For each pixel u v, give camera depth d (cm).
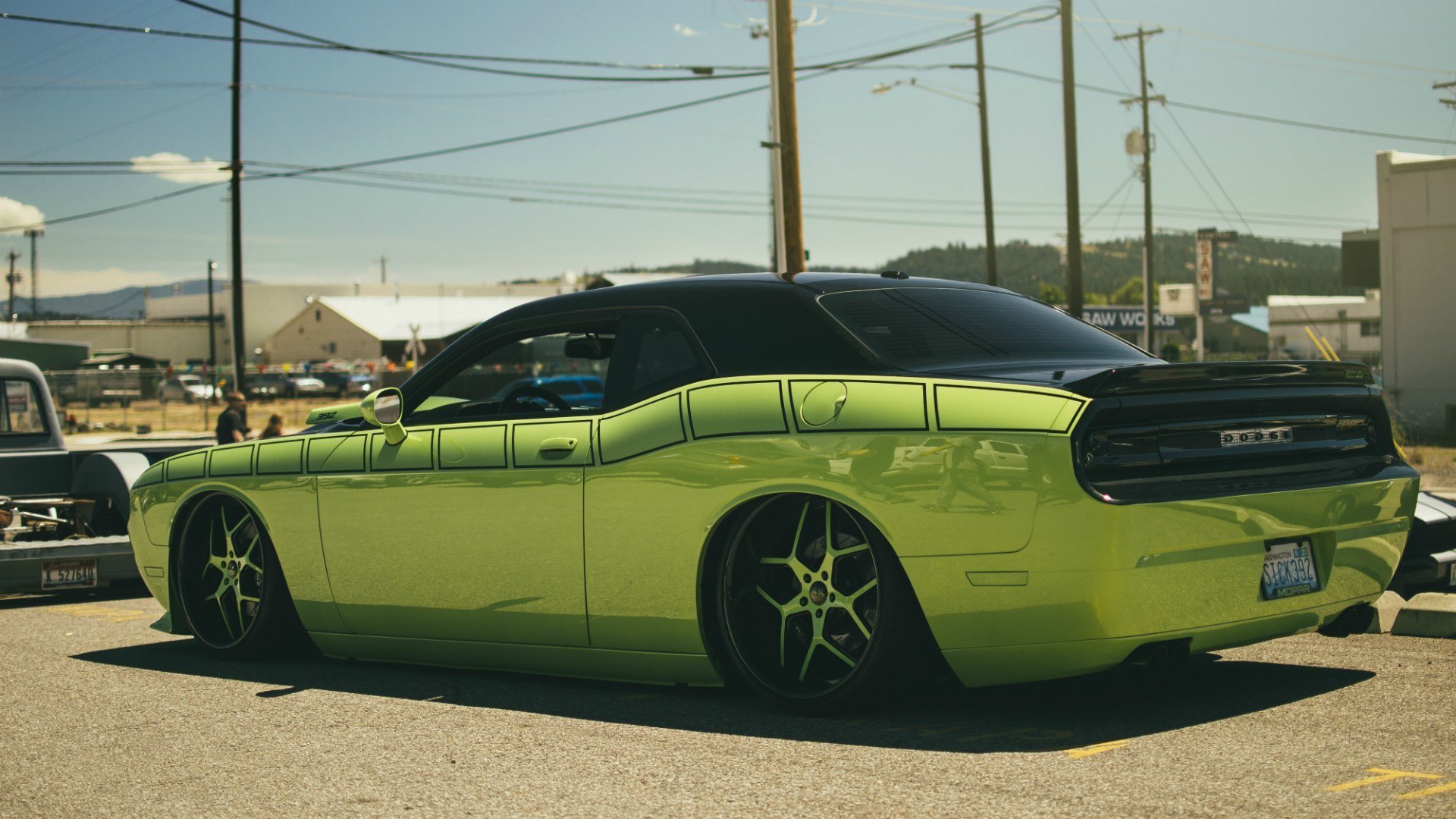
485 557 452
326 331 8444
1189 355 6203
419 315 8550
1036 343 418
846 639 385
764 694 399
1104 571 337
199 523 561
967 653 362
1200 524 348
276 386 6241
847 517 380
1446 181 2461
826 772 336
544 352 561
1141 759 336
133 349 9738
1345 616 423
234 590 549
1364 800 297
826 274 445
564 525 430
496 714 421
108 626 668
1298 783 312
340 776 355
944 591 357
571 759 361
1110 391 344
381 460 484
